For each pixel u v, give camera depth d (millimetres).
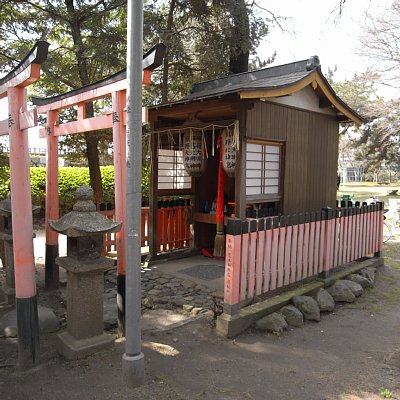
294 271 4852
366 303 5125
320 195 6699
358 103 19828
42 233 10312
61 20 8641
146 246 7711
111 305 4633
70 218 3291
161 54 3080
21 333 3203
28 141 3295
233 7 9016
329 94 6125
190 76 10242
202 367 3281
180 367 3262
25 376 3113
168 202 6977
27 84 3131
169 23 9383
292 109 5941
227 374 3184
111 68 9078
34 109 2893
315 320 4438
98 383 2941
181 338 3840
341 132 20516
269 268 4465
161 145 6703
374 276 6199
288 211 6008
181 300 4777
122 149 3787
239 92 4621
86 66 9219
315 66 5664
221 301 4383
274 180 5859
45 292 5227
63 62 9680
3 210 4633
